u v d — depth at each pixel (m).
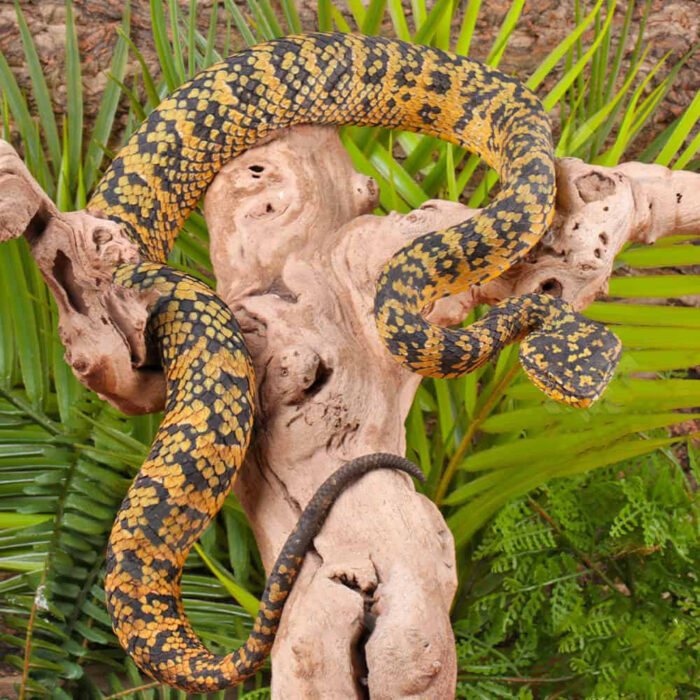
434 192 1.22
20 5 1.33
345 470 0.93
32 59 1.28
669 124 1.45
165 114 1.06
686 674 1.17
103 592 1.14
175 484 0.95
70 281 0.95
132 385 0.98
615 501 1.21
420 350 0.99
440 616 0.90
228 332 0.97
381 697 0.88
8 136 1.27
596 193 1.04
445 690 0.89
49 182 1.28
